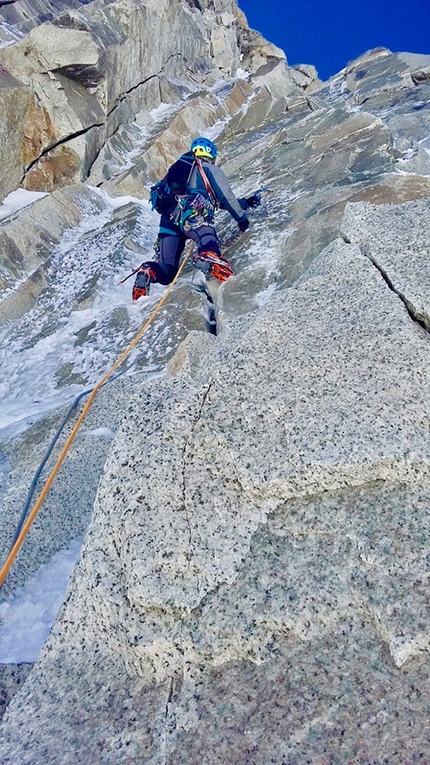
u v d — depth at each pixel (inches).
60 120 442.0
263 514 89.7
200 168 217.6
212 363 132.3
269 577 81.7
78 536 127.8
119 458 100.5
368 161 318.0
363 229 143.6
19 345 276.1
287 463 91.1
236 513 90.0
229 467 93.9
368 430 92.9
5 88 414.0
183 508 90.7
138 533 88.0
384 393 98.4
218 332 223.9
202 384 114.6
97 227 402.6
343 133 370.0
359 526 84.5
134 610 81.8
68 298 304.7
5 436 190.7
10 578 117.2
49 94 443.2
